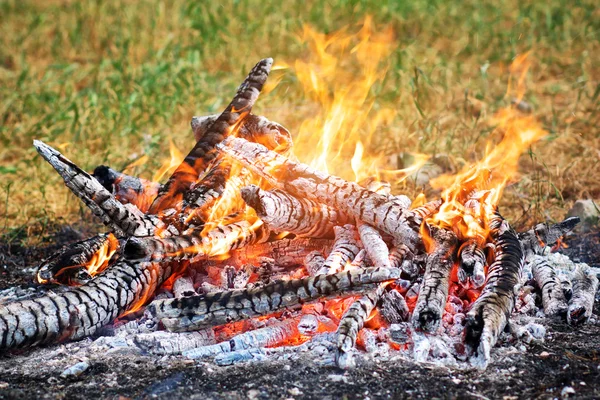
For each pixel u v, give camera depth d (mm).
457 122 12211
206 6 16781
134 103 13180
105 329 6484
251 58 16094
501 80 14641
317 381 5648
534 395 5477
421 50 16266
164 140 12195
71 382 5750
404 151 11648
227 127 7777
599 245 8602
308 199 6867
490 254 6766
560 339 6277
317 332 6309
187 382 5691
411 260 6559
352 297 6363
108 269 6527
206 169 7609
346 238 6816
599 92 12211
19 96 13422
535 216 9422
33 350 6230
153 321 6441
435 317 5855
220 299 6086
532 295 6875
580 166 10938
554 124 12031
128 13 18594
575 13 17500
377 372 5754
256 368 5855
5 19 19422
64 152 11672
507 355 5992
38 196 10695
